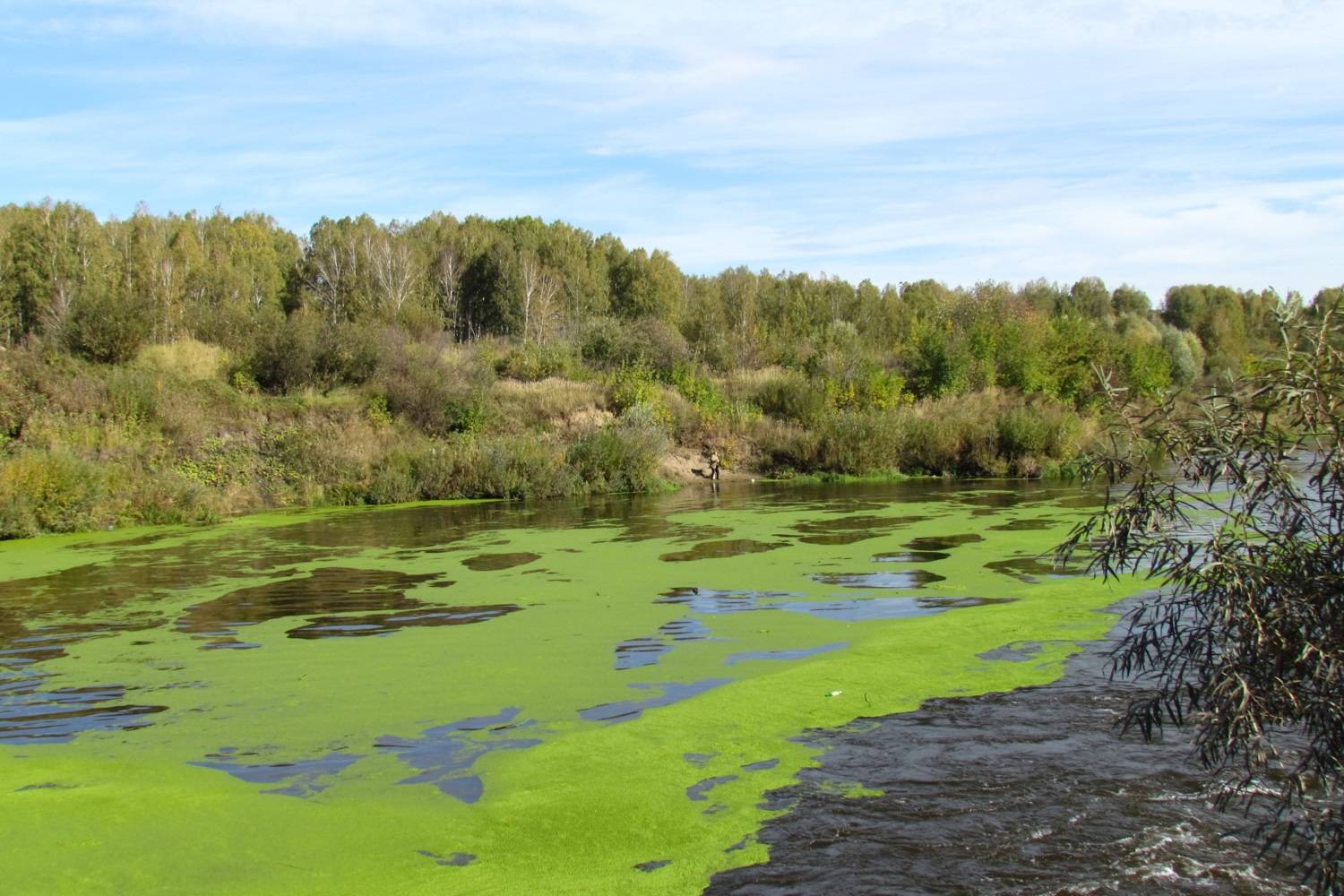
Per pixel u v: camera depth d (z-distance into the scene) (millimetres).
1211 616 3062
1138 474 3121
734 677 6891
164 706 6387
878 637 7891
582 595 9773
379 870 4195
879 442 24484
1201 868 4152
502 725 5973
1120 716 5902
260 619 8867
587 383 27625
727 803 4832
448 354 28516
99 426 18672
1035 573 10523
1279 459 2961
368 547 13109
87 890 4023
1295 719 2922
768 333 40375
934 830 4527
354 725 5996
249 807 4820
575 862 4266
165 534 14711
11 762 5438
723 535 13938
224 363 23656
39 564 11953
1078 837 4438
